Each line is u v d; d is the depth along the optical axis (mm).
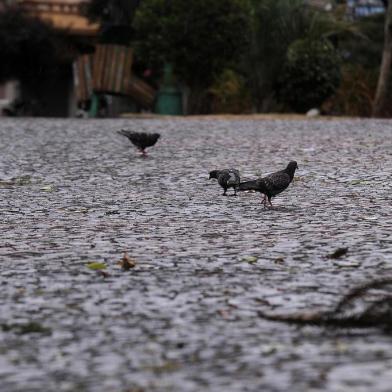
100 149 22906
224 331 7066
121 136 26641
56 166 19500
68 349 6715
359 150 21844
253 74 42156
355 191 15312
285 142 24203
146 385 5930
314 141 24375
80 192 15773
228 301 7961
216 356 6477
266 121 34656
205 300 8016
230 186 15031
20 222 12758
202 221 12609
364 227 11820
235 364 6293
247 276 8953
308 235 11305
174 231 11820
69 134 27484
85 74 39312
